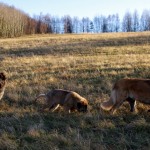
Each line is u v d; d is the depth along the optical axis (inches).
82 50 1236.5
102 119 391.2
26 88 554.9
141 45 1348.4
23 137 337.7
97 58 965.2
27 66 842.8
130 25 5036.9
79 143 310.8
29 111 433.4
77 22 5315.0
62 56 1080.2
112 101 414.3
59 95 439.5
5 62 947.3
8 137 338.6
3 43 1792.6
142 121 361.7
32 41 1870.1
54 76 668.7
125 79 413.7
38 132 345.4
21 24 3705.7
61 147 311.1
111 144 317.1
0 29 3255.4
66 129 354.0
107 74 647.8
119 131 350.9
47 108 444.8
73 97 429.7
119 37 1822.1
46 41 1812.3
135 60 860.0
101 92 519.5
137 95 399.2
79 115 410.6
